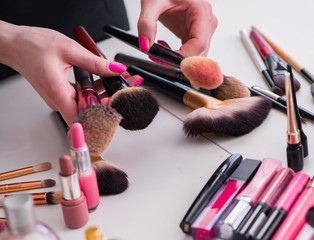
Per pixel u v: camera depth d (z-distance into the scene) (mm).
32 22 926
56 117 811
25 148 751
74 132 589
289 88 625
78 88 697
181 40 936
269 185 589
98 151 615
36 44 706
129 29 1036
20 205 466
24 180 685
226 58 915
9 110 841
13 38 719
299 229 544
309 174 646
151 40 793
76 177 584
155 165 688
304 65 865
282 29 990
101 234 529
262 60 881
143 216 610
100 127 600
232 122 700
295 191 578
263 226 542
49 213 625
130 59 865
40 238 479
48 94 694
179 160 693
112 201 634
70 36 960
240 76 860
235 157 636
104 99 678
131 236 586
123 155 712
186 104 788
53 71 685
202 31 852
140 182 660
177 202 624
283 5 1081
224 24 1033
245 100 735
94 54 776
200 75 711
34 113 827
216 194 594
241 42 959
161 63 823
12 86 908
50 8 934
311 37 951
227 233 542
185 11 876
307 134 712
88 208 616
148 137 743
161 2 842
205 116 704
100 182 634
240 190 594
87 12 966
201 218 564
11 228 469
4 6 900
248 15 1058
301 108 743
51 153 735
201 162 685
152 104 645
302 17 1027
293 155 639
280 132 721
